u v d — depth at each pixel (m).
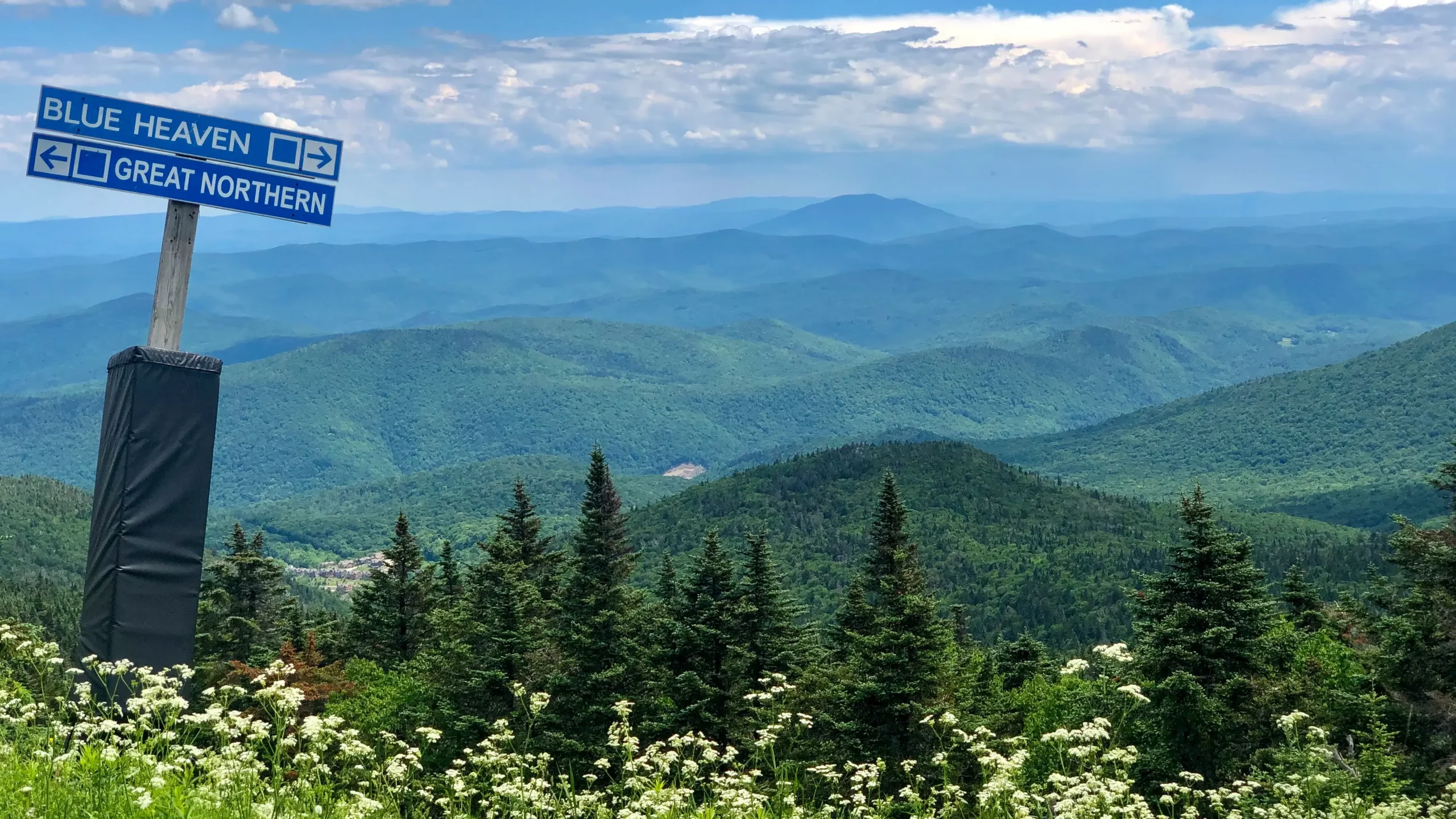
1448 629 35.06
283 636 68.06
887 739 40.78
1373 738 25.56
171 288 14.50
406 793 12.19
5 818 9.59
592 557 66.06
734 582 49.31
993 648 73.06
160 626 13.15
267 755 11.39
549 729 45.84
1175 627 38.75
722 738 45.12
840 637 59.25
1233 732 37.19
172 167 14.54
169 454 13.23
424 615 70.19
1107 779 12.22
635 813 11.13
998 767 12.33
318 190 15.41
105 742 10.79
